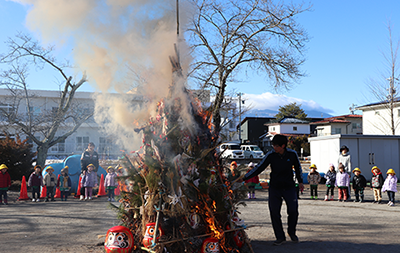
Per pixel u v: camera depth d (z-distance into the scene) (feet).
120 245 13.24
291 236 16.58
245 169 15.40
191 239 13.08
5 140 55.42
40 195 43.50
